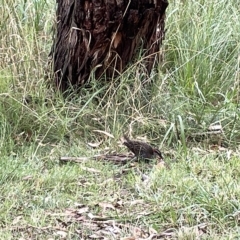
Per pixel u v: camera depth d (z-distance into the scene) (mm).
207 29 6914
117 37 5879
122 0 5742
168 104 5953
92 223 4219
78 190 4688
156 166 5051
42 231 4109
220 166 5031
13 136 5523
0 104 5652
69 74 6023
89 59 5949
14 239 4008
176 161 5234
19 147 5398
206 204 4328
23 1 6949
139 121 5734
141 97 6004
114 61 5988
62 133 5574
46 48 6637
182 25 7086
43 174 4898
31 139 5523
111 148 5488
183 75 6449
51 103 5859
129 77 6039
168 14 7090
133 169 5051
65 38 5996
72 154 5348
